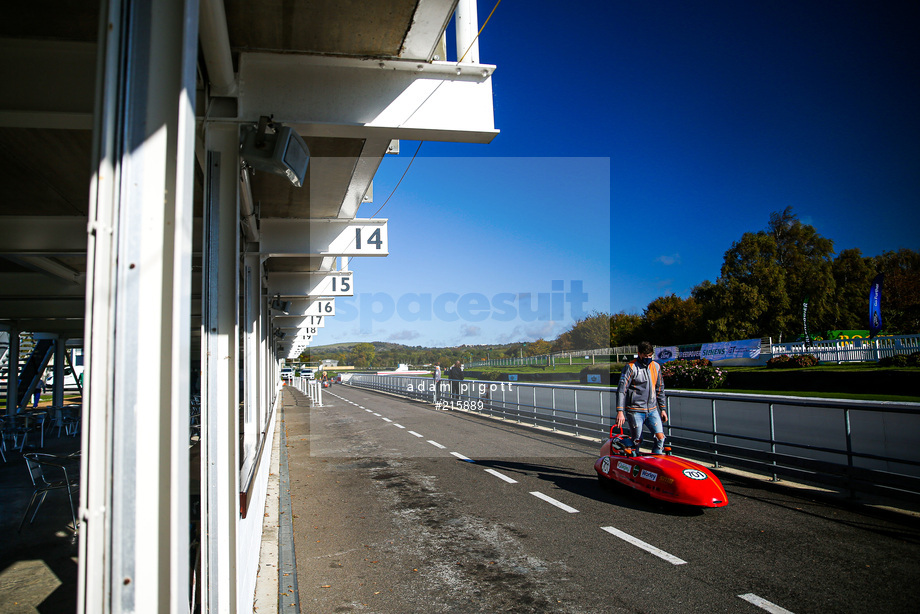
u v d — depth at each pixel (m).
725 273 43.03
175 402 1.61
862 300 43.59
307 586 4.67
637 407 7.18
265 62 3.84
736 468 8.45
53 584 4.41
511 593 4.36
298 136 3.72
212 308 3.30
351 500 7.69
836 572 4.44
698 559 4.86
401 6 3.38
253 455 5.12
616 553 5.11
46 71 3.56
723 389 22.91
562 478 8.45
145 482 1.62
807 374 20.86
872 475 6.28
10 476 8.97
